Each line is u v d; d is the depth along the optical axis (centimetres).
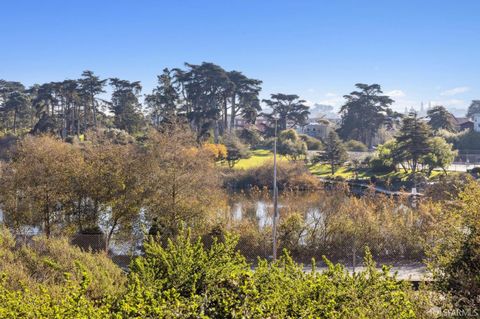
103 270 844
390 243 2066
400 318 610
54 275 855
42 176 2294
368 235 2075
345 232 2084
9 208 2255
